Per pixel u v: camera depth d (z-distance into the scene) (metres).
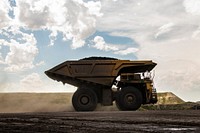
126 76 18.78
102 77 18.69
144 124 5.73
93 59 19.06
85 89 18.42
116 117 8.37
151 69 19.33
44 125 5.74
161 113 10.89
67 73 18.88
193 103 26.34
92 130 4.66
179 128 4.89
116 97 18.59
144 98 18.92
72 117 8.62
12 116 9.27
